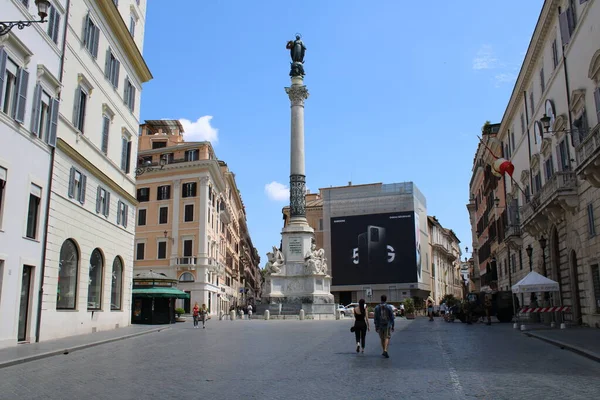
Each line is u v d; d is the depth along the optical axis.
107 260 31.50
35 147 22.39
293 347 20.67
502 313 42.03
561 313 32.97
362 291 82.12
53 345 20.72
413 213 82.38
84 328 27.80
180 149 71.75
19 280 21.05
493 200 63.97
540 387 11.35
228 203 91.50
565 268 33.06
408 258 81.19
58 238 24.59
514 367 14.53
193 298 66.62
